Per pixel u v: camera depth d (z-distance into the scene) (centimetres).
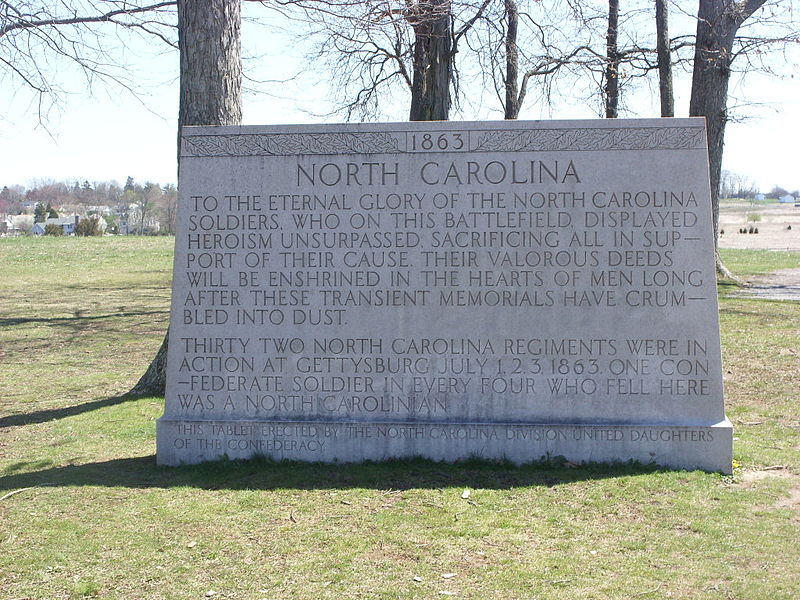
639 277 741
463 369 752
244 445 766
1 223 9344
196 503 657
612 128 745
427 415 755
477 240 753
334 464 752
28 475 751
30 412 1061
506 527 596
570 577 509
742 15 2052
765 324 1576
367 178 764
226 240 773
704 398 734
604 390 742
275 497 669
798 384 1111
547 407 745
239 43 1024
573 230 746
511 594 487
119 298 2494
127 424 952
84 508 648
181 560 544
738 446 815
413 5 1430
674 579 504
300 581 510
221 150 775
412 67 1891
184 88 1007
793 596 478
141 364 1452
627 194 743
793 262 3481
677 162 741
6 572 527
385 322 759
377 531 591
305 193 768
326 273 764
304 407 764
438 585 501
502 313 750
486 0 1708
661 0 1912
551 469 728
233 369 770
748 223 9275
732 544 559
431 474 717
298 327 766
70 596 493
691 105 2159
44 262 3712
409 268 758
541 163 750
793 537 570
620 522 604
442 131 759
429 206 758
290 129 770
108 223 9162
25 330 1873
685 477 703
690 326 737
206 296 773
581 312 744
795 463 754
